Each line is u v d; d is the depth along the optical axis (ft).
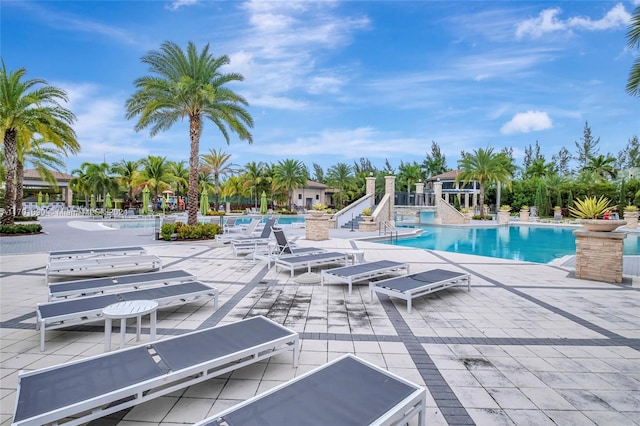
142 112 51.37
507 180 109.60
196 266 28.71
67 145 59.00
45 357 12.01
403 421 7.51
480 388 10.25
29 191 155.84
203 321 15.78
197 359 9.45
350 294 20.52
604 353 12.75
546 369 11.47
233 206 152.46
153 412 8.96
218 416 7.00
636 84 28.71
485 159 103.24
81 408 7.23
